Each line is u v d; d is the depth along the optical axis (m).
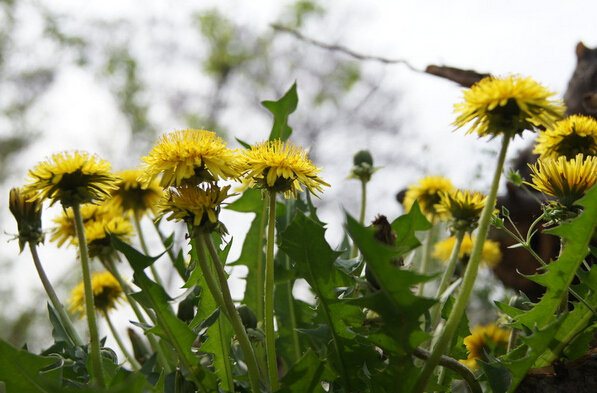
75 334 0.76
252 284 0.84
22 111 6.07
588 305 0.70
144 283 0.70
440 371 0.76
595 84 0.89
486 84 0.69
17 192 0.77
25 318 4.81
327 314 0.72
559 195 0.74
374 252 0.65
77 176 0.72
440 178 0.94
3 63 6.05
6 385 0.67
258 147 0.73
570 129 0.77
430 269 0.96
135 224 0.90
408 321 0.67
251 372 0.70
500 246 0.89
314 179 0.72
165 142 0.71
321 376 0.68
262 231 0.85
